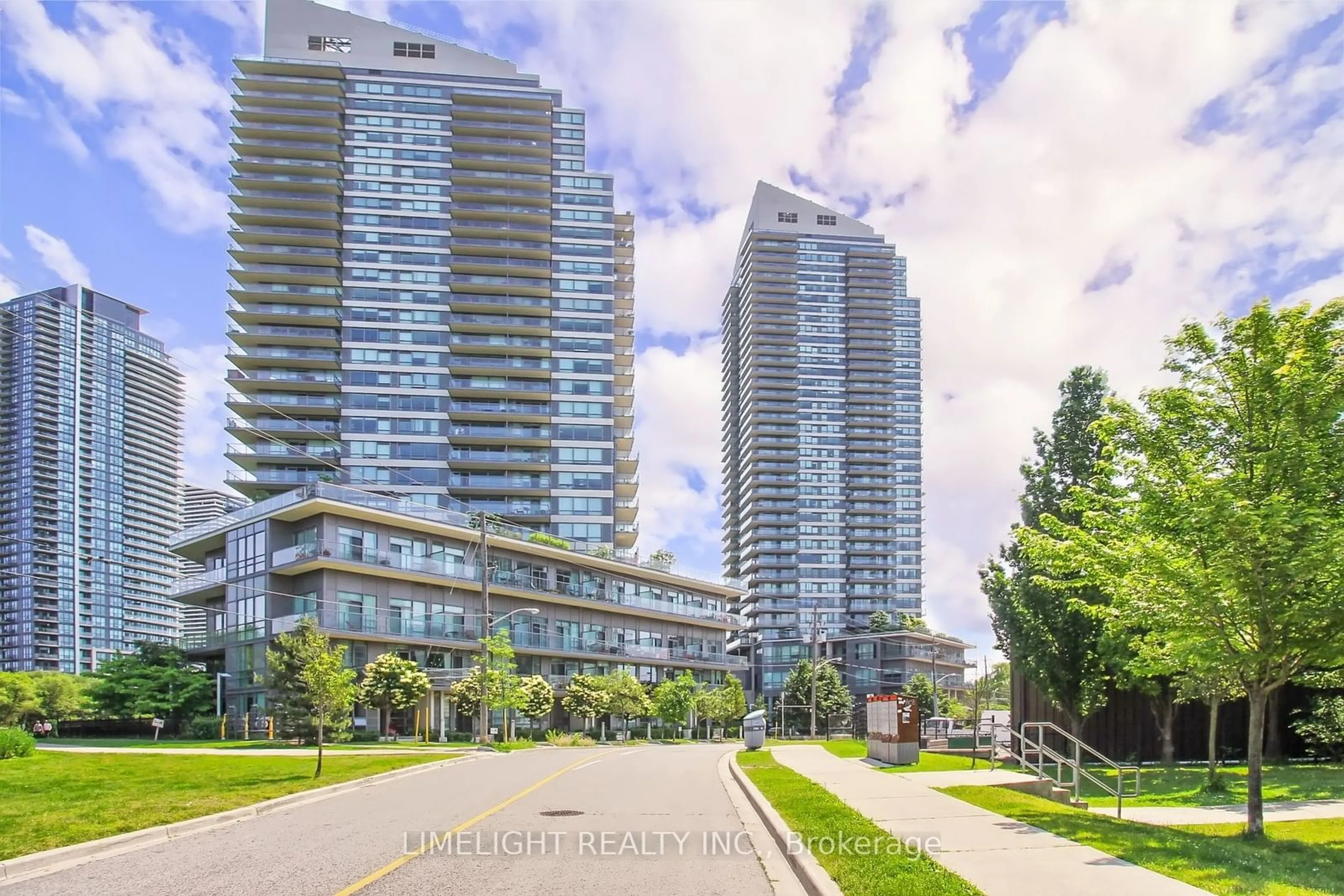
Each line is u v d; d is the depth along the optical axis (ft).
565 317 321.11
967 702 409.08
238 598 193.36
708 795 58.54
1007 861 32.58
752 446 533.55
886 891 27.40
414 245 318.65
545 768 83.05
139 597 304.09
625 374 358.43
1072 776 70.79
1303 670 47.85
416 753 109.19
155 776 68.23
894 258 595.06
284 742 140.36
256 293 302.25
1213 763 67.97
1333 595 40.40
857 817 43.06
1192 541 44.14
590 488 305.53
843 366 553.23
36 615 282.77
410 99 331.57
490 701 146.51
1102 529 52.60
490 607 214.28
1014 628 89.30
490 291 317.83
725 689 260.42
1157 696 88.63
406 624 192.34
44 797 52.60
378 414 299.38
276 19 332.80
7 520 223.30
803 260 566.36
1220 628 43.96
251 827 43.01
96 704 186.50
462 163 327.06
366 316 308.19
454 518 206.69
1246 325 44.70
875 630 455.63
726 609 321.32
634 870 32.40
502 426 304.71
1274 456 42.01
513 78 340.18
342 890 29.04
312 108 325.42
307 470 289.33
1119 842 36.78
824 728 347.56
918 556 549.95
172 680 191.11
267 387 296.71
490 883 30.14
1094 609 52.29
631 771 78.89
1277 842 39.96
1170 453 46.85
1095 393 90.27
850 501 529.45
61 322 239.30
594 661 245.86
